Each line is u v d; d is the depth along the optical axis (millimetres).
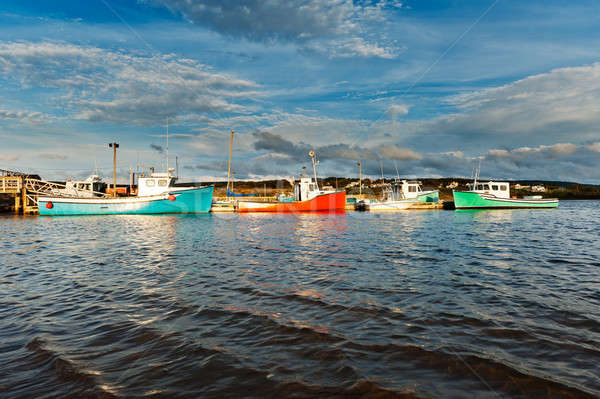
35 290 7652
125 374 3891
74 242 16344
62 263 10953
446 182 138750
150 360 4234
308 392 3484
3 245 15492
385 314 5824
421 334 4957
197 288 7656
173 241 16406
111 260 11344
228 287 7723
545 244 14656
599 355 4238
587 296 6820
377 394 3439
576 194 113188
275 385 3621
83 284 8148
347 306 6270
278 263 10578
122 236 18766
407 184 51000
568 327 5164
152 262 10906
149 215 38719
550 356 4234
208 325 5406
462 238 17016
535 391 3488
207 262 10828
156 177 39812
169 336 4977
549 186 127688
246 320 5613
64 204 38062
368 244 14938
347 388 3551
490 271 9250
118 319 5723
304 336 4926
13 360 4258
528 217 33688
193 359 4246
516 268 9633
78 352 4473
